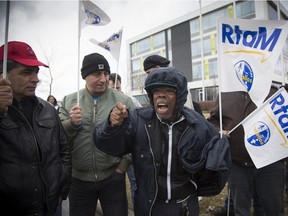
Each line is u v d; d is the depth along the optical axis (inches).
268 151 93.2
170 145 67.7
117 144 66.4
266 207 100.5
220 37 88.4
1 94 55.9
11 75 69.4
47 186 70.2
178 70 67.7
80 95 97.7
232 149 101.3
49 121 76.3
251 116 95.1
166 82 63.4
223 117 107.1
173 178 67.8
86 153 90.4
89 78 92.8
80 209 93.7
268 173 98.4
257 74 91.1
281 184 99.3
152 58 122.6
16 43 70.8
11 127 66.1
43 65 73.4
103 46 129.1
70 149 85.1
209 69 1337.4
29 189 66.4
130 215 139.7
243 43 90.4
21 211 66.2
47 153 72.0
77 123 87.3
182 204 68.5
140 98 1540.4
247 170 100.4
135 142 71.3
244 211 100.5
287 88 120.0
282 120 94.0
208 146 66.8
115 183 92.8
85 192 92.4
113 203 93.4
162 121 69.1
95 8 102.9
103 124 65.2
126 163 92.9
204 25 1344.7
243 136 99.8
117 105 62.1
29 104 75.1
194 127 68.5
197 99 1390.3
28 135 68.6
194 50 1405.0
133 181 136.1
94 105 94.0
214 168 62.7
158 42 1626.5
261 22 90.9
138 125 70.8
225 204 132.5
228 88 87.6
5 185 64.1
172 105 66.7
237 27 89.7
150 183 67.9
